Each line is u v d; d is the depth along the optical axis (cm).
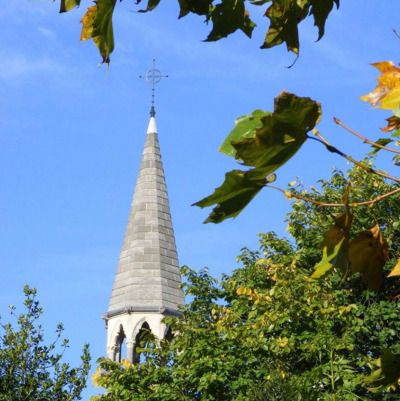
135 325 3988
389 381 254
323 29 288
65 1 251
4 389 1911
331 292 1886
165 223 4491
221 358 2008
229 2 288
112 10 252
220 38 294
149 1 271
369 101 234
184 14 292
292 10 283
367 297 1873
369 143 243
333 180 1991
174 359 2155
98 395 2177
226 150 221
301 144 217
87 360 2041
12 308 2023
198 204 228
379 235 251
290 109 213
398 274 248
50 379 1978
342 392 1486
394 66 232
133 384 2142
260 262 2027
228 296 2281
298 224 2111
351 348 1711
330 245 226
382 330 1891
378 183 1764
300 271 1945
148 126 4912
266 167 221
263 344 1889
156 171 4709
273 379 1365
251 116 220
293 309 1873
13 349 1956
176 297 4153
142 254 4284
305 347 1716
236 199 228
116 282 4194
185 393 2050
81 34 255
